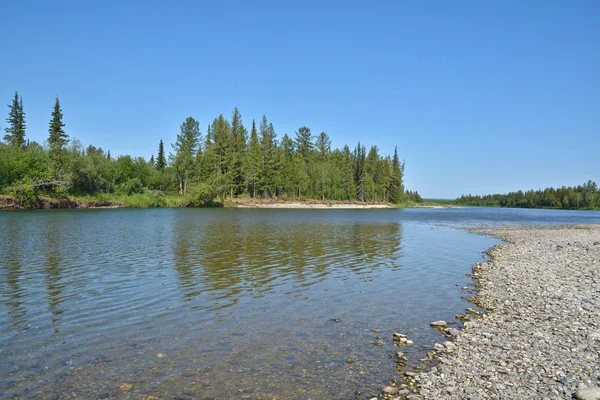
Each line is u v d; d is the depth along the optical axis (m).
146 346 9.35
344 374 8.06
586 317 11.29
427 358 8.84
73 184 75.25
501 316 11.88
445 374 7.93
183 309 12.27
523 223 59.22
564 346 9.17
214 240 28.77
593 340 9.48
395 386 7.52
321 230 39.16
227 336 10.10
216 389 7.38
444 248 27.64
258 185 111.81
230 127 119.06
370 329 10.81
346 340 9.98
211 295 13.91
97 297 13.34
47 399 6.87
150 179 97.69
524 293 14.48
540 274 17.83
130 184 87.38
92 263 19.05
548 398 6.77
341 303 13.30
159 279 16.08
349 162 134.75
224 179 101.25
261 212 76.06
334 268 19.22
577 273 17.78
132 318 11.34
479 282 16.72
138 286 14.91
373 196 141.38
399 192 151.75
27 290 14.02
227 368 8.27
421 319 11.74
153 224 40.97
